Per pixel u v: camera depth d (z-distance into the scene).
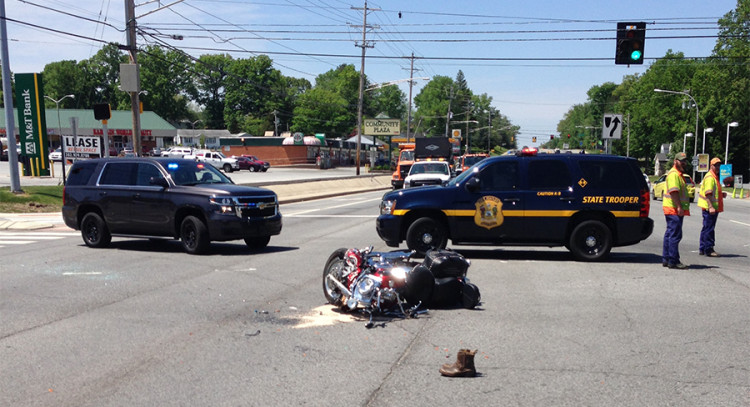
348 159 99.44
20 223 18.36
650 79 90.44
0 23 23.09
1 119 76.88
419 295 7.63
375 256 7.91
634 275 10.18
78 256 12.38
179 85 118.75
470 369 5.38
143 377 5.35
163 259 11.90
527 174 11.72
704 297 8.52
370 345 6.30
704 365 5.68
